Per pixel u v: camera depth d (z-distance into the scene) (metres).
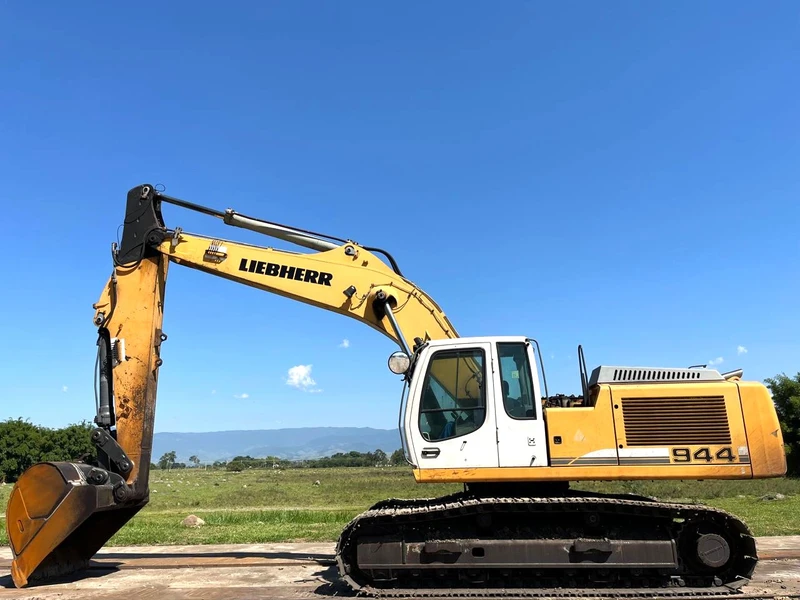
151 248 9.11
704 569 7.08
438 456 7.18
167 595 7.41
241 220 9.25
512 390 7.34
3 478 56.19
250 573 8.77
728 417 7.05
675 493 21.50
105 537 9.04
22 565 7.88
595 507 6.92
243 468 83.44
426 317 8.61
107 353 8.85
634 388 7.21
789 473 29.83
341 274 8.83
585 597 6.59
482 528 7.09
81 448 63.00
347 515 17.05
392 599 6.71
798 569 8.44
